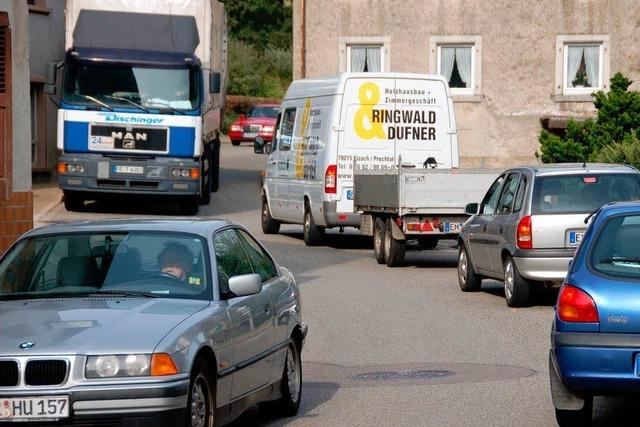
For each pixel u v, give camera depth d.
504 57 79.12
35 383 18.06
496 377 27.00
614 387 19.97
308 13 80.38
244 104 155.25
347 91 54.81
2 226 41.25
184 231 21.84
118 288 20.89
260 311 22.02
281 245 58.59
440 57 79.81
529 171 37.81
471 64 79.75
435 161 55.31
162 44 65.19
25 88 42.19
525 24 79.00
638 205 21.08
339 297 41.09
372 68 80.38
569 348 20.16
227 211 72.94
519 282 37.38
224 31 81.25
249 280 20.83
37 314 19.50
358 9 79.94
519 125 79.38
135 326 18.84
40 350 18.14
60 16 83.38
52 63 65.44
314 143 56.72
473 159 79.75
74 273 21.28
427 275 47.66
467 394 25.16
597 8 78.56
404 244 49.72
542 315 36.50
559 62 78.94
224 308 20.48
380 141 54.94
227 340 20.16
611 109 60.62
